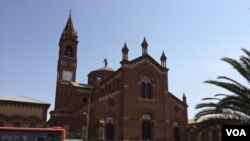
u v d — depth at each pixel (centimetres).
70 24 9969
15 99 6788
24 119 6662
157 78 6756
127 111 6166
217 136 6638
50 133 3344
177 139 6606
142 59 6675
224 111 2545
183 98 6919
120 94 6322
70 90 8606
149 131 6369
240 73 2402
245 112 2425
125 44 6588
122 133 5997
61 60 9438
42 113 6844
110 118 6194
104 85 7625
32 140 3256
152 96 6575
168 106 6669
